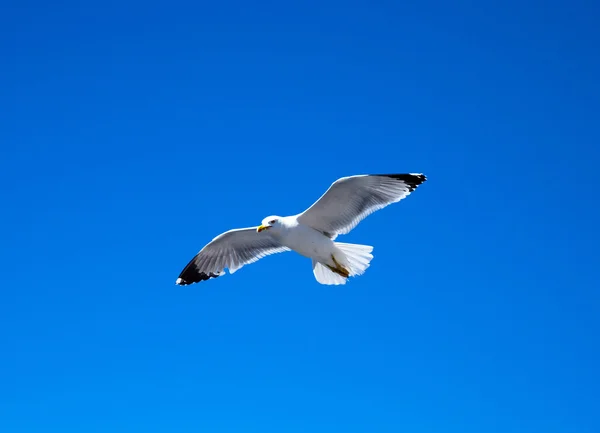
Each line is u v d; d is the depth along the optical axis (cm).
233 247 1520
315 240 1346
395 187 1331
